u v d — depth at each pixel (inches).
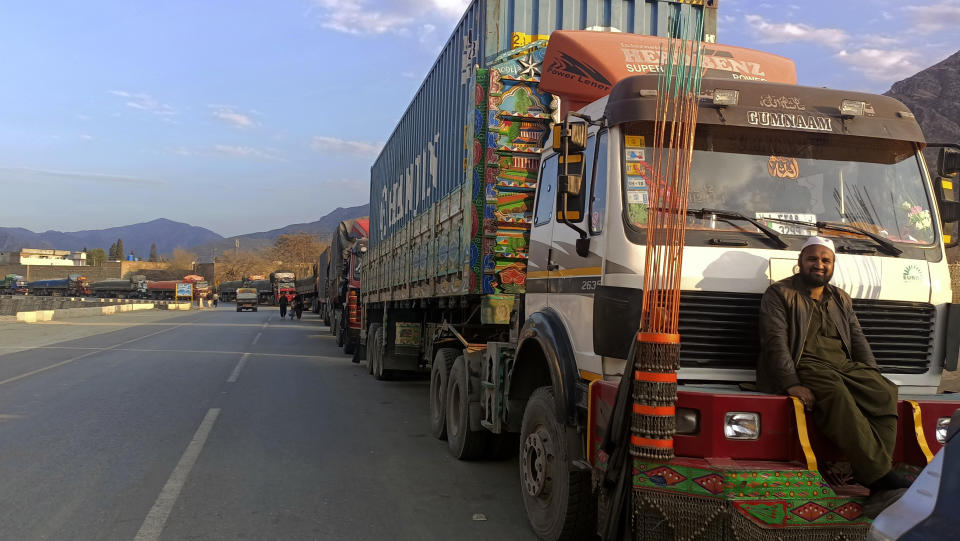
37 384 477.7
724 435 135.5
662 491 134.3
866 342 148.1
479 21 283.4
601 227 168.6
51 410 373.4
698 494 130.8
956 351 160.1
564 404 175.3
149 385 476.7
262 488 233.6
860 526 127.6
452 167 319.6
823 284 146.7
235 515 204.7
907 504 80.2
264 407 396.2
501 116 251.8
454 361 310.0
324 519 203.9
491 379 248.4
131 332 1128.8
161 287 4284.0
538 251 212.5
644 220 159.5
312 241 5300.2
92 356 690.8
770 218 161.0
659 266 143.3
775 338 143.1
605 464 149.5
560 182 168.6
